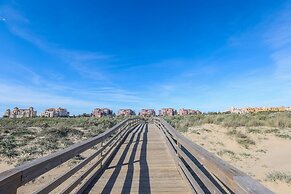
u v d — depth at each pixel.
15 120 30.80
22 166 2.10
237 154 10.72
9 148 10.59
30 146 11.56
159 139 12.73
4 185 1.71
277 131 14.97
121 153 8.63
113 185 4.90
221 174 2.20
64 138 14.51
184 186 4.79
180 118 31.78
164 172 5.93
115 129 9.05
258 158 10.02
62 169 7.84
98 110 88.75
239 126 18.17
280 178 7.27
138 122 27.88
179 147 6.37
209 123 21.58
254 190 1.44
